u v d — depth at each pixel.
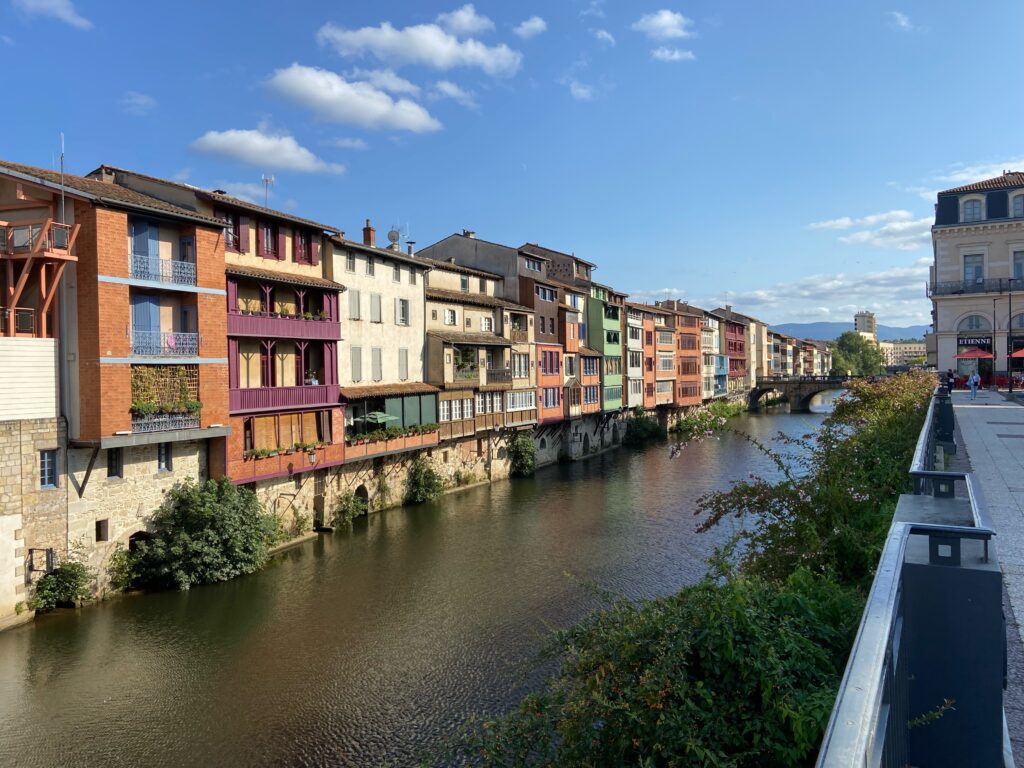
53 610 20.86
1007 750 3.38
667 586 23.83
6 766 13.98
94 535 21.80
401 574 25.25
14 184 21.83
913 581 3.42
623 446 62.50
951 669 3.37
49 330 21.42
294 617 21.31
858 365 154.88
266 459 27.31
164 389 23.02
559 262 59.81
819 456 12.15
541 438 50.16
